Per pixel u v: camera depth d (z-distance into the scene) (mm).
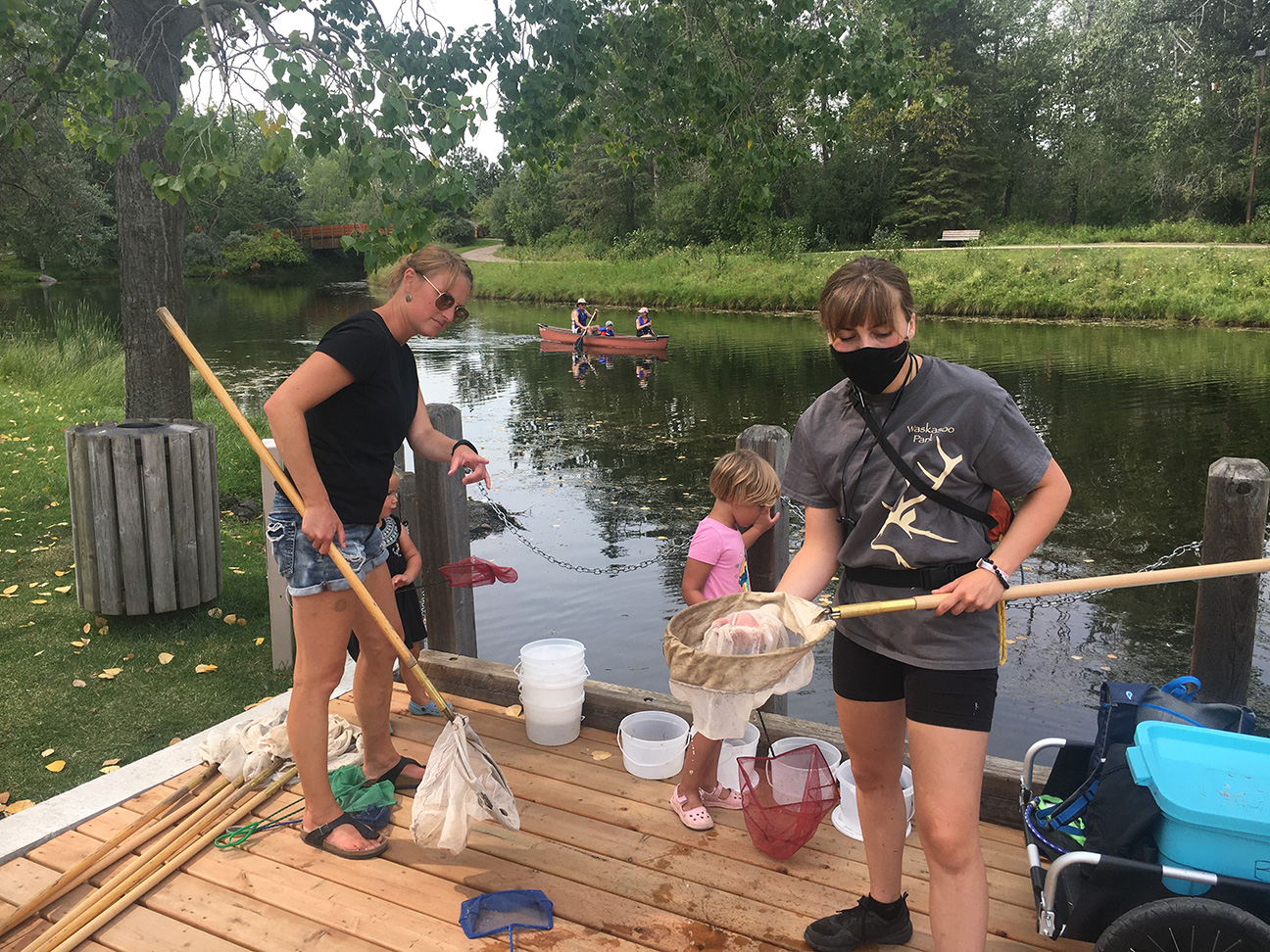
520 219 63844
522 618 6684
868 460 2129
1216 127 40594
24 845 2898
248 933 2504
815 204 51062
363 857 2850
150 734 4113
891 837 2371
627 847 2910
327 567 2783
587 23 6754
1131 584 2125
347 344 2717
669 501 9531
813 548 2334
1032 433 2059
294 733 2850
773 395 15805
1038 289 28984
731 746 3318
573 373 19031
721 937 2490
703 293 35812
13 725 4180
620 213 56562
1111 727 2406
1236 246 32531
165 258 6703
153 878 2701
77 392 13133
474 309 37781
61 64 6992
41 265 51031
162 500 4938
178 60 6391
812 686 5738
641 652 6070
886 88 7863
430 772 2715
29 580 5922
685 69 7539
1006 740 4984
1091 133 48094
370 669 3164
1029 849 2396
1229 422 12602
